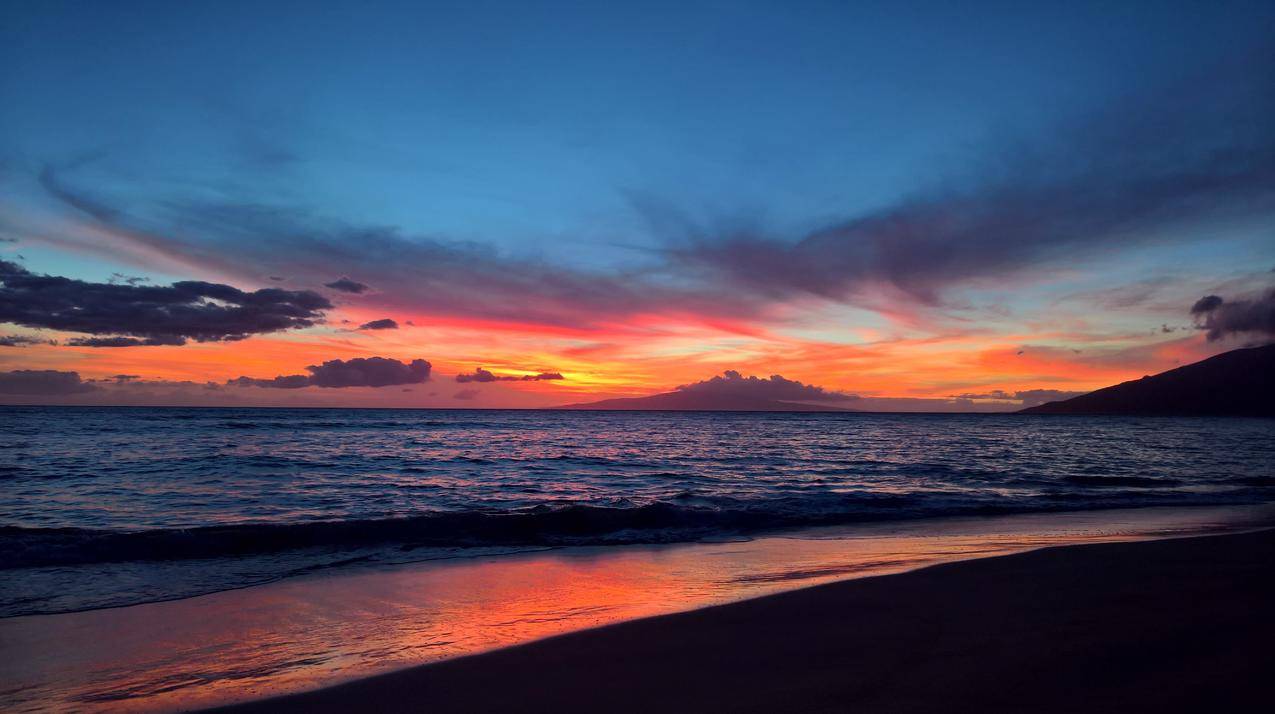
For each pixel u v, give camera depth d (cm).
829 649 489
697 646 513
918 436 6328
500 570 884
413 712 407
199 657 541
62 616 669
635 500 1695
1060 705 359
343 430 5794
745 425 9762
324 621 644
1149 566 744
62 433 4594
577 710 395
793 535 1180
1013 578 706
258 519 1370
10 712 432
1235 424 11862
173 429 5341
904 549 1013
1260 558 782
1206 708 344
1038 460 3291
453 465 2778
